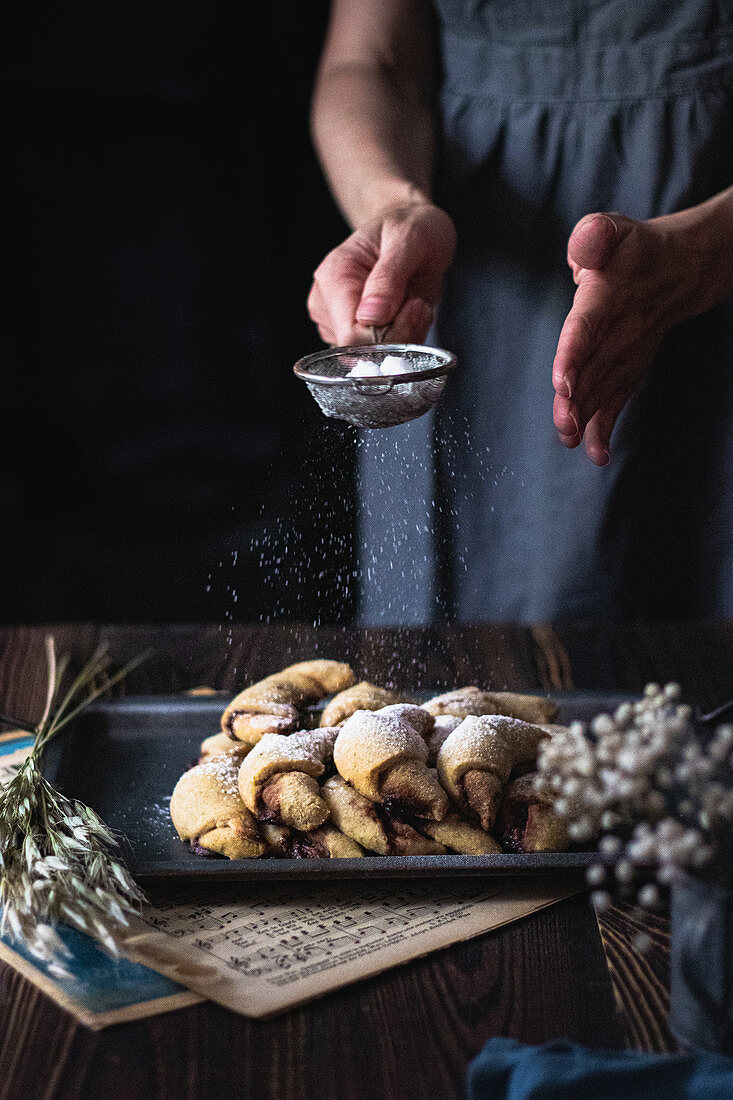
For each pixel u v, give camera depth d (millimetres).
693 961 693
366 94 1345
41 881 778
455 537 1442
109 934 774
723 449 1374
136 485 2561
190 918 799
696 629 1217
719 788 673
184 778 874
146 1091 691
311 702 964
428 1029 725
